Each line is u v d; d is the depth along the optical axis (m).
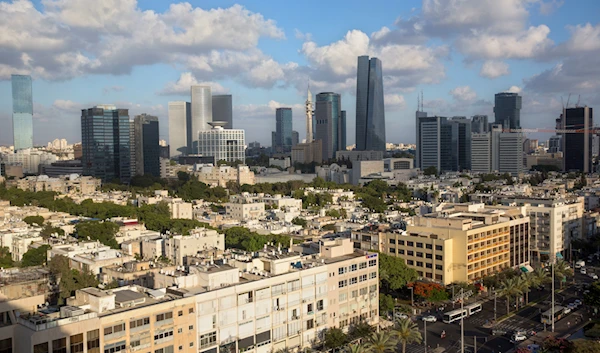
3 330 182.50
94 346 190.25
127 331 198.38
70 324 185.00
